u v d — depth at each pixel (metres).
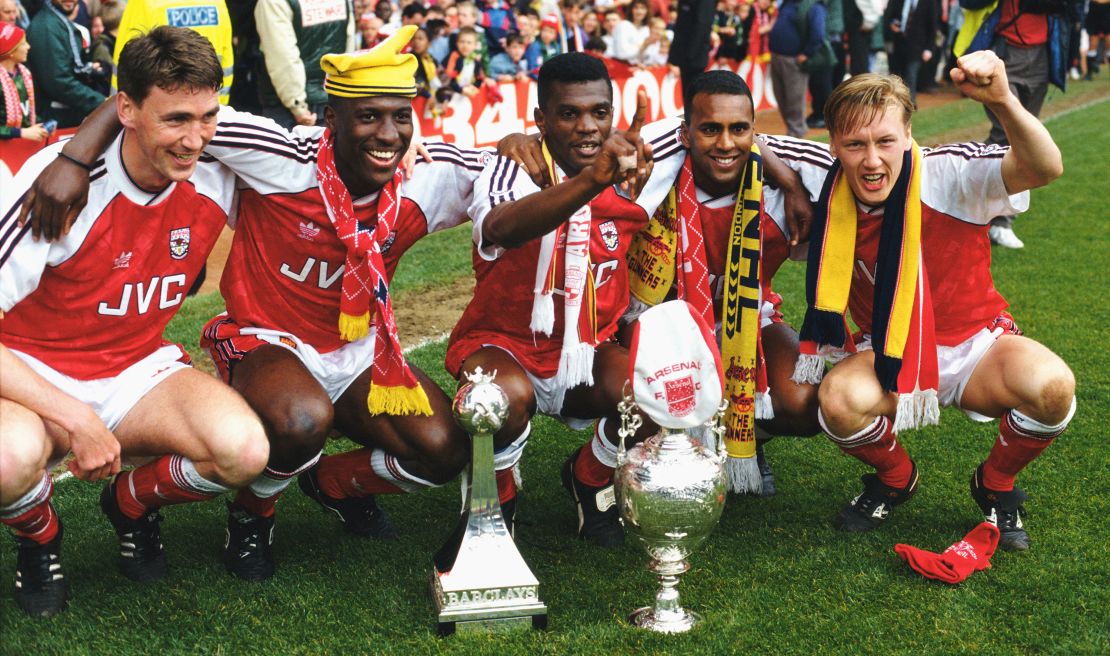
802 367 3.87
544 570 3.68
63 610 3.38
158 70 3.01
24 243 3.12
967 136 13.34
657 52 13.87
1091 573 3.56
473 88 11.47
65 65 8.34
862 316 3.98
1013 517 3.80
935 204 3.68
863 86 3.53
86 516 4.07
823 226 3.77
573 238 3.62
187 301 7.03
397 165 3.50
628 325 4.13
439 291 7.20
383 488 3.74
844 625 3.27
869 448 3.79
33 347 3.35
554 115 3.60
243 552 3.59
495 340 3.88
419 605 3.43
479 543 3.29
